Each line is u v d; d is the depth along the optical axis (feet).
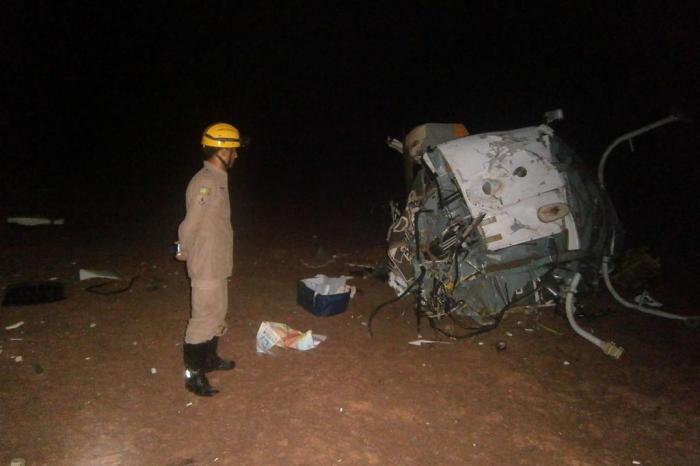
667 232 32.91
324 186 47.73
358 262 26.08
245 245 28.48
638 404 14.79
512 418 13.93
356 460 12.07
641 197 41.96
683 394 15.34
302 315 19.69
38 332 17.33
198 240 13.64
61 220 31.22
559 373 16.30
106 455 11.80
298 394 14.51
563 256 18.78
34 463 11.44
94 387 14.38
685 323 19.94
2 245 26.37
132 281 22.12
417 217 19.10
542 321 19.79
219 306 14.15
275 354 16.63
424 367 16.33
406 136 22.41
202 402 13.94
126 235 29.37
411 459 12.21
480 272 18.76
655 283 24.40
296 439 12.66
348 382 15.23
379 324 19.21
